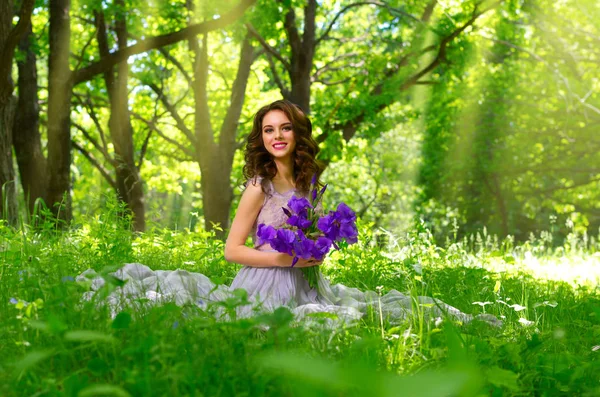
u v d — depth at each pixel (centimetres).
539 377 287
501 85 2720
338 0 2066
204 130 1909
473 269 698
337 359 280
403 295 523
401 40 2170
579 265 1152
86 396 199
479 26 2055
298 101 1927
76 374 219
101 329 278
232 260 475
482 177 2978
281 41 2188
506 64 2681
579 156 2862
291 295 462
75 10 1916
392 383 113
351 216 426
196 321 286
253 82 2448
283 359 122
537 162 2945
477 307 513
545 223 3556
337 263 746
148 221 862
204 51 1911
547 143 2917
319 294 479
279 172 484
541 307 525
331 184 3247
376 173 3177
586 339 392
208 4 1664
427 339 319
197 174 2669
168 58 2020
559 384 281
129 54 1492
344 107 1969
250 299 455
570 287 734
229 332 274
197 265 680
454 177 3009
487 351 306
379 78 2066
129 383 219
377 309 448
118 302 374
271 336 277
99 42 1780
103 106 2253
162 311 307
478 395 233
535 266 1070
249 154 483
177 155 2667
